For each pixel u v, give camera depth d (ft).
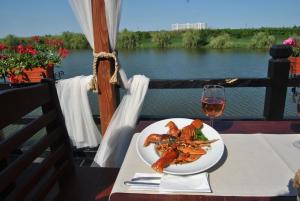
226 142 3.67
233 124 4.43
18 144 3.32
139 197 2.61
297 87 7.23
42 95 4.06
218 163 3.18
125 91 7.29
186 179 2.85
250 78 7.26
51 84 4.37
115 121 7.17
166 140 3.50
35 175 3.62
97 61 6.81
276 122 4.49
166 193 2.66
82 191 4.23
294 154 3.33
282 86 7.25
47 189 3.87
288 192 2.62
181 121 4.17
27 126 3.58
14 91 3.34
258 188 2.70
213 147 3.44
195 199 2.56
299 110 3.78
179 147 3.37
